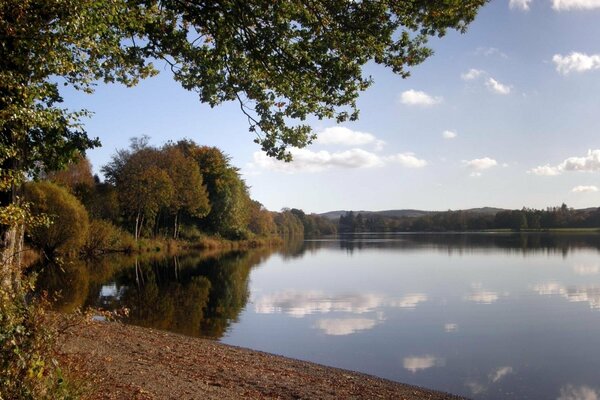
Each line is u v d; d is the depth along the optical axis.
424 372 12.70
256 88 12.40
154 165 58.41
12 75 7.15
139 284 28.66
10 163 8.80
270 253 62.62
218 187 73.50
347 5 11.00
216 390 8.72
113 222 57.06
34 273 6.55
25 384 5.25
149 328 16.06
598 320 19.23
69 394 5.74
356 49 11.27
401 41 11.39
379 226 196.62
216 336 16.22
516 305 22.62
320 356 14.05
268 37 11.09
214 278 32.91
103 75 12.38
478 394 11.11
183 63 12.63
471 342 15.81
